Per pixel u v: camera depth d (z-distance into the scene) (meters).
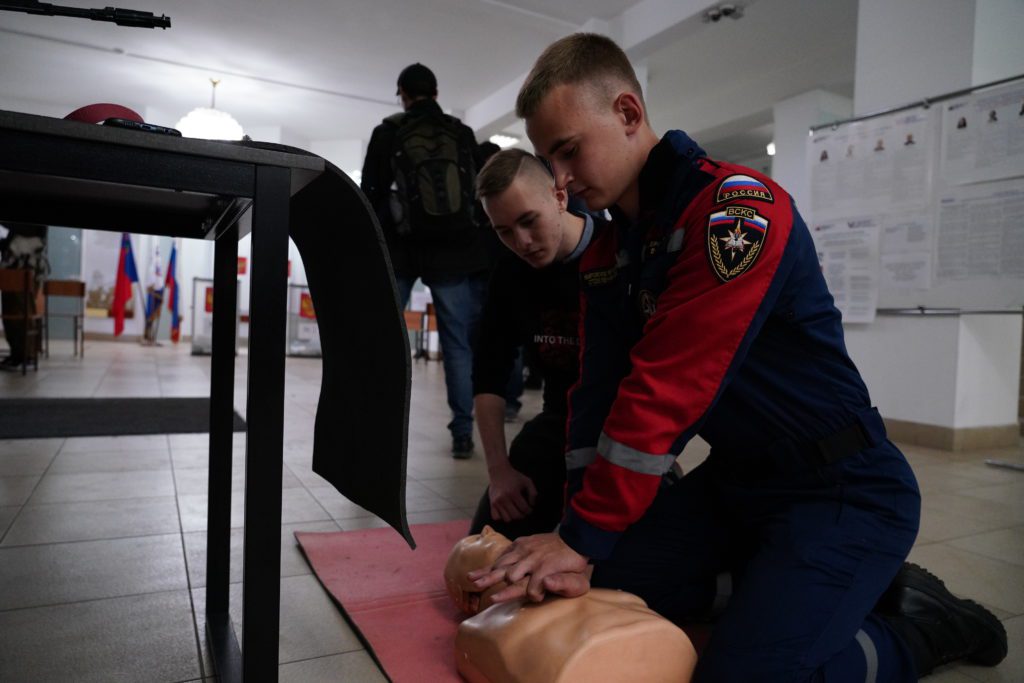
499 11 5.69
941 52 3.49
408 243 2.75
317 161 0.72
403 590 1.31
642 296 0.95
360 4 5.73
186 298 9.90
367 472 0.83
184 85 7.79
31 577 1.32
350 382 0.90
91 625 1.12
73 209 0.99
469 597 1.15
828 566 0.87
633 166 0.94
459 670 0.99
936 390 3.50
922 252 3.53
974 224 3.32
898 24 3.70
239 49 6.75
